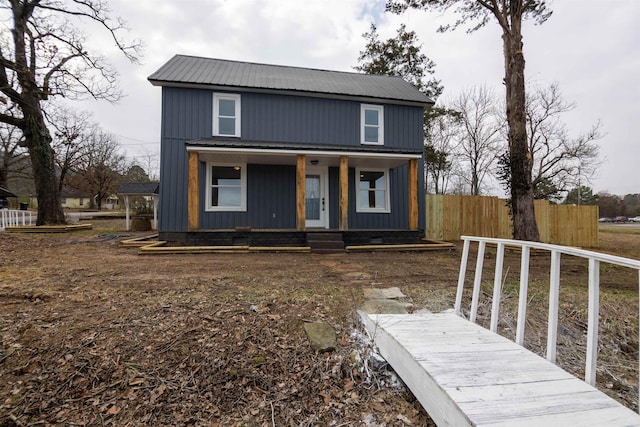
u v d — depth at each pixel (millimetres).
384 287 4430
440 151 20516
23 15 10648
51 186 11734
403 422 2125
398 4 9312
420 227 10844
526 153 8367
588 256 2006
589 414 1616
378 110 10828
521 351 2338
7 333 2793
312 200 10242
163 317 3182
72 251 6984
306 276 4992
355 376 2549
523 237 8336
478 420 1546
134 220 12977
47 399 2209
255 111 9852
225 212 9586
